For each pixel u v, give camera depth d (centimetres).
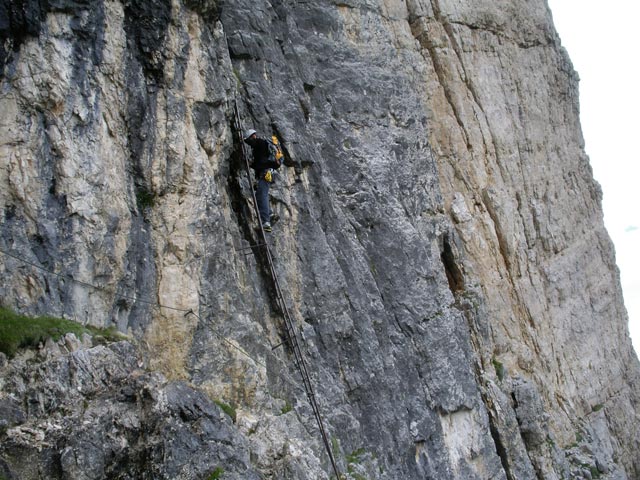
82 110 1068
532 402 2036
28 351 949
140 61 1153
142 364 1040
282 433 1179
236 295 1228
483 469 1709
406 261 1738
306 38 1820
